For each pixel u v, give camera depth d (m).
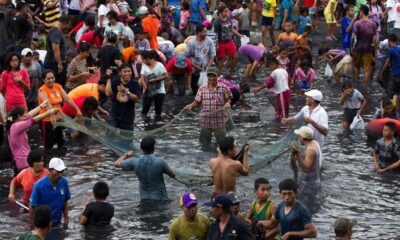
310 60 33.59
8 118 23.27
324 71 38.53
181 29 41.97
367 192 21.64
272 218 16.50
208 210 20.06
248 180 22.16
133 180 22.52
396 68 33.31
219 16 37.22
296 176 21.98
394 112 26.53
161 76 29.62
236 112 30.22
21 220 19.50
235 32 40.56
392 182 22.50
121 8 37.31
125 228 18.91
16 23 32.12
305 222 16.14
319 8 49.66
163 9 37.94
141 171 20.64
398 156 23.33
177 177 21.27
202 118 25.89
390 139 23.44
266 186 17.09
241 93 32.06
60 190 18.91
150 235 18.55
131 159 20.78
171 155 24.69
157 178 20.67
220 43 37.31
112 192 21.42
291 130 24.41
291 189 16.16
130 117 26.16
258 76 37.31
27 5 35.50
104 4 39.38
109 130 24.73
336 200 21.00
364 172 23.38
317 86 35.47
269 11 42.91
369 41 35.97
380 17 42.78
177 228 16.33
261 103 32.06
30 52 28.11
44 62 30.69
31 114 23.33
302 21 43.56
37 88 28.48
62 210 19.17
